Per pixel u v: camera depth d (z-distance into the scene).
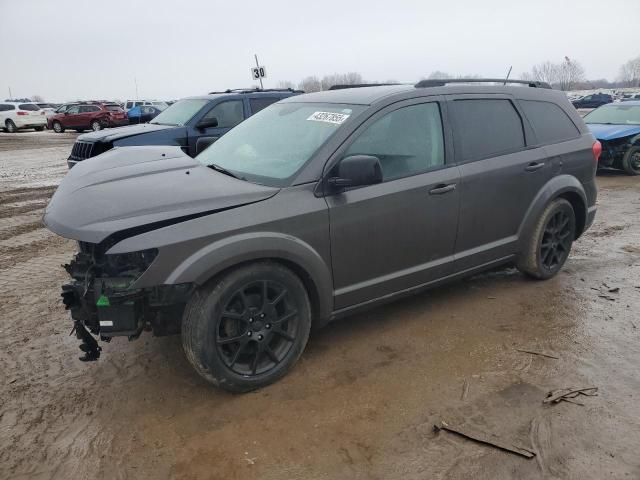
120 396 3.23
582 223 5.13
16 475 2.59
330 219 3.35
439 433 2.81
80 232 2.82
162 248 2.81
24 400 3.21
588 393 3.14
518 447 2.69
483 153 4.19
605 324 4.05
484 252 4.30
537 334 3.91
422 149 3.85
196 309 2.98
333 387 3.28
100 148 8.05
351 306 3.64
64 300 3.01
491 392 3.18
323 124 3.66
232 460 2.66
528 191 4.48
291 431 2.87
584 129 5.08
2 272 5.56
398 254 3.76
